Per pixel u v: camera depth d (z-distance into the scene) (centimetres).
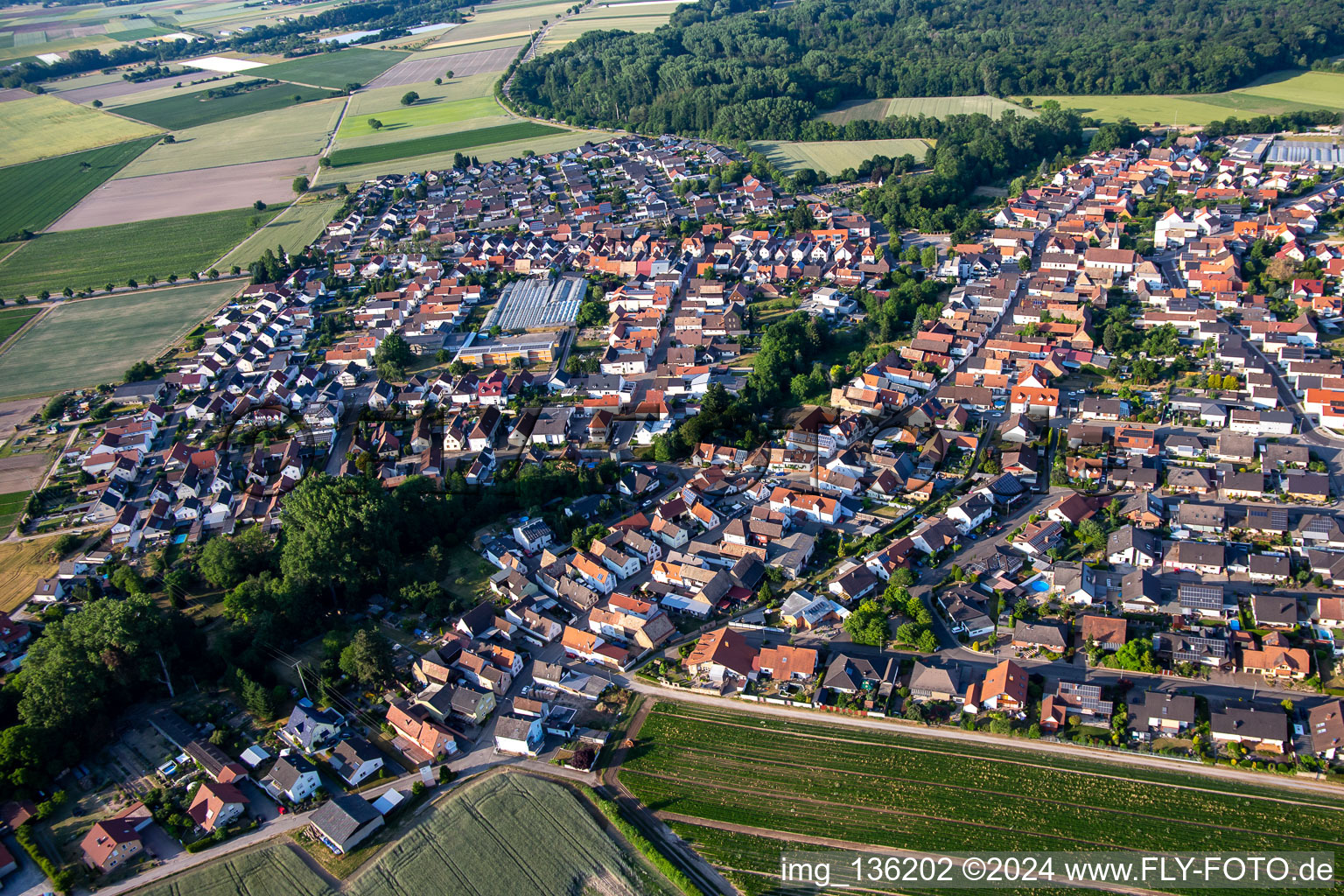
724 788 13538
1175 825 12381
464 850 12788
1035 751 13700
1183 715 13625
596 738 14512
